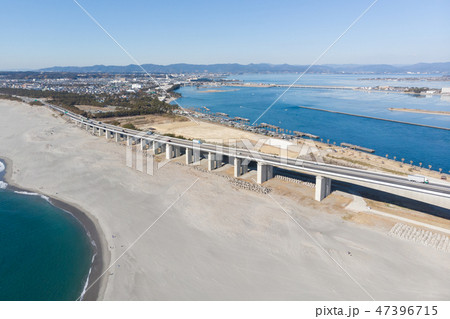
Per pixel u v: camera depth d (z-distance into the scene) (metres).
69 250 75.06
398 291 57.44
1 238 80.50
